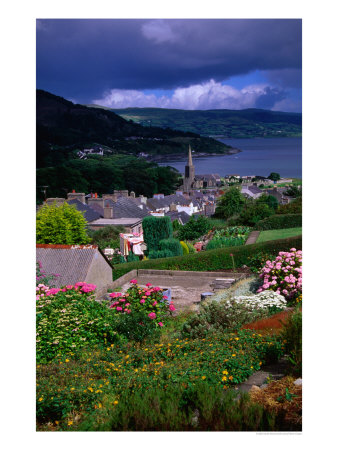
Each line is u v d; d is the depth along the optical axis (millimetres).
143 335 10109
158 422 5328
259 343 7777
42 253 18234
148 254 28219
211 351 7281
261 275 13469
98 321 9961
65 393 6398
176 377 6199
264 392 6016
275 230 31531
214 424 5180
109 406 5980
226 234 32031
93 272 18156
